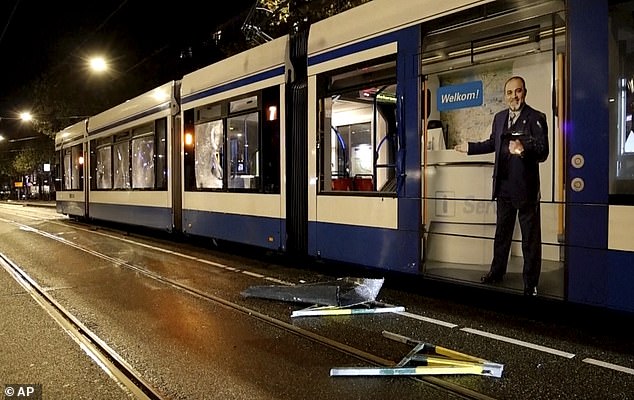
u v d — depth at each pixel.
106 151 18.41
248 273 9.98
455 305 7.35
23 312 7.27
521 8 6.25
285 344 5.80
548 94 6.35
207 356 5.45
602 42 5.58
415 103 7.39
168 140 13.79
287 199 9.69
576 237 5.78
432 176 7.36
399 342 5.80
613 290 5.51
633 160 5.38
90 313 7.18
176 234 16.05
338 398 4.39
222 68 11.52
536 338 5.85
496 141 6.83
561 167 5.96
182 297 8.06
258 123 10.30
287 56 9.66
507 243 6.69
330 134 8.82
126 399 4.46
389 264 7.85
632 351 5.41
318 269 10.33
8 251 13.60
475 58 6.77
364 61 8.12
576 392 4.43
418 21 7.35
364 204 8.20
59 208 24.81
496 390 4.48
